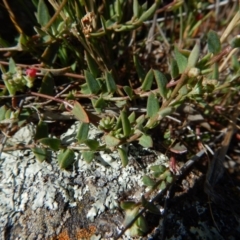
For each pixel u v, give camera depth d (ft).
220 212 0.48
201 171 0.52
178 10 0.68
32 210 0.45
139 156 0.50
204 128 0.57
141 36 0.66
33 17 0.59
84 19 0.50
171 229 0.46
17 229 0.44
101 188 0.47
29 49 0.52
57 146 0.46
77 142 0.48
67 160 0.46
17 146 0.49
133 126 0.47
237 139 0.58
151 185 0.45
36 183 0.47
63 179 0.47
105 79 0.49
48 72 0.50
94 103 0.48
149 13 0.52
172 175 0.46
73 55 0.55
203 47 0.66
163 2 0.68
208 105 0.54
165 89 0.45
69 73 0.52
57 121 0.53
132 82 0.59
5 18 0.57
